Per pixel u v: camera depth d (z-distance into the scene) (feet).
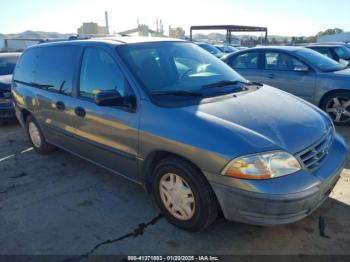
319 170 8.66
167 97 9.74
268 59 23.22
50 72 13.96
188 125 8.66
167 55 11.64
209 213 8.82
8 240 9.74
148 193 11.15
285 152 8.01
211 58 13.00
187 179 8.93
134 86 10.01
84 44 12.28
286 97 11.14
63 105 12.89
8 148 18.15
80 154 13.30
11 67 26.55
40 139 16.16
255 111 9.36
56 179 13.75
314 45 35.47
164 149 9.12
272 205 7.73
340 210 10.57
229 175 7.95
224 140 8.07
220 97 10.13
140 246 9.27
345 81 19.58
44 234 9.96
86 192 12.50
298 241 9.21
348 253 8.70
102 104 9.75
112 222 10.44
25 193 12.61
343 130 19.40
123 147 10.52
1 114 22.12
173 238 9.53
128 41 11.66
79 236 9.81
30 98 15.29
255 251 8.89
